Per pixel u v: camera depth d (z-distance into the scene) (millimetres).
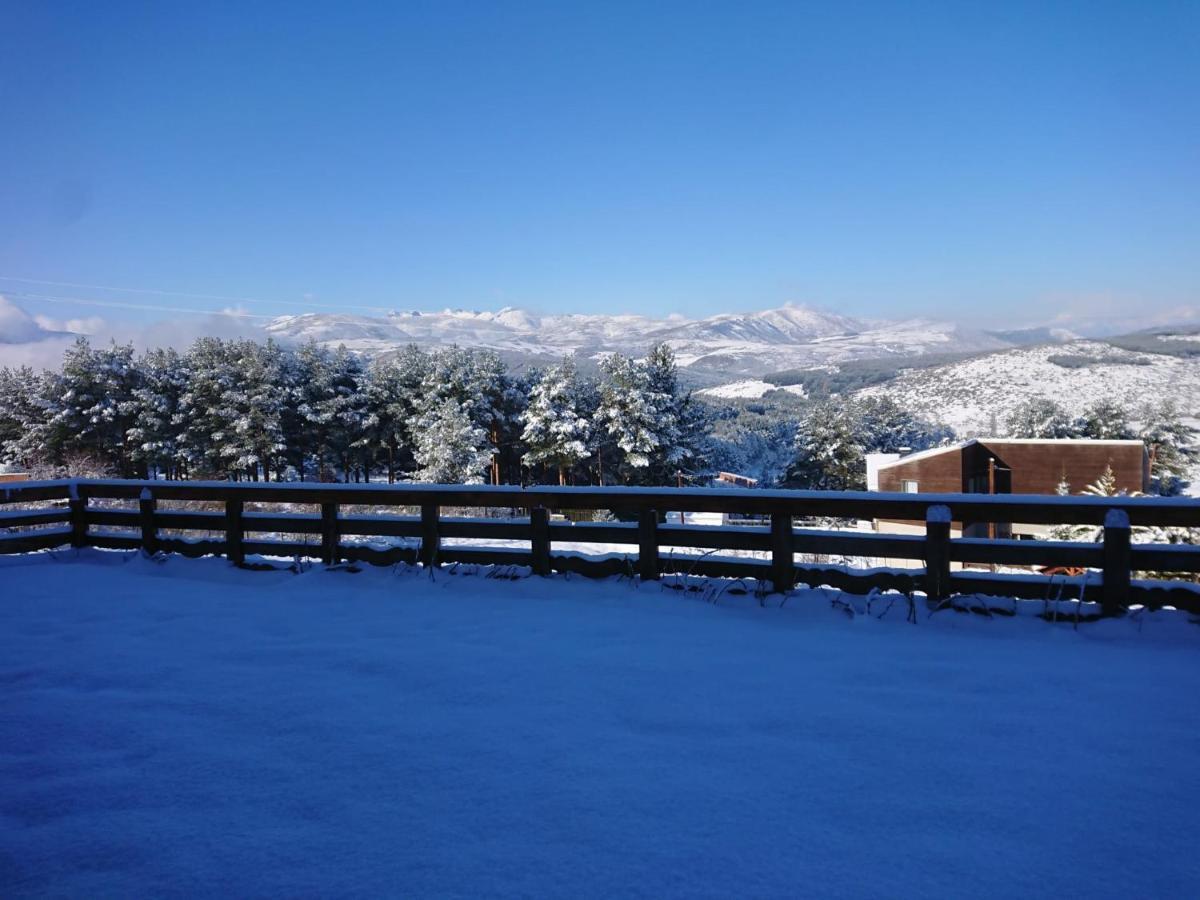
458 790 2732
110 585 6309
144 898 2127
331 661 4242
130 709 3545
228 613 5379
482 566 6355
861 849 2354
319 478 51969
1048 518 4961
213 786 2785
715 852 2328
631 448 43031
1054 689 3771
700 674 3994
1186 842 2406
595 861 2281
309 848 2367
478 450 45156
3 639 4738
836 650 4414
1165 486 50625
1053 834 2449
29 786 2797
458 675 3984
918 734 3223
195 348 49531
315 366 51281
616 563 6055
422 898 2107
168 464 48250
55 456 46031
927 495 5199
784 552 5520
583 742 3143
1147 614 4773
